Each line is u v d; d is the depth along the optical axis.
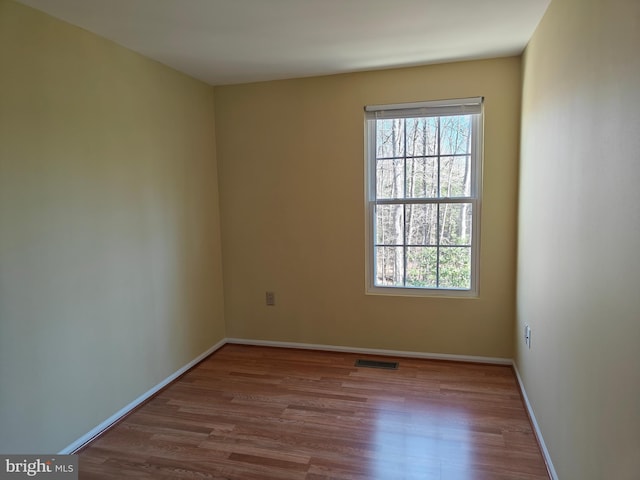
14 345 1.93
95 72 2.37
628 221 1.15
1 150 1.86
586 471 1.49
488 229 3.14
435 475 2.00
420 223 3.34
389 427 2.41
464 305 3.26
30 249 2.00
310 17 2.21
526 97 2.69
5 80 1.88
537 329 2.31
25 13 1.97
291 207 3.56
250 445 2.27
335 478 1.99
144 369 2.79
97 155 2.39
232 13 2.14
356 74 3.27
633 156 1.13
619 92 1.22
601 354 1.36
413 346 3.42
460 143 3.20
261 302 3.74
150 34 2.40
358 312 3.51
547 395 2.07
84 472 2.06
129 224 2.64
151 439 2.34
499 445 2.22
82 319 2.29
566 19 1.78
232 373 3.22
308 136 3.44
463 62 3.04
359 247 3.44
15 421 1.94
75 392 2.26
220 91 3.59
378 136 3.36
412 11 2.15
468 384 2.92
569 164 1.72
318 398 2.78
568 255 1.73
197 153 3.39
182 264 3.21
